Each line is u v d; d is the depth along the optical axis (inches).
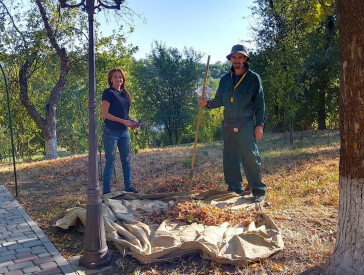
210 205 222.1
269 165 371.6
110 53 592.4
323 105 851.4
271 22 593.3
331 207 227.1
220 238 178.4
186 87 1350.9
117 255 177.6
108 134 260.7
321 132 771.4
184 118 1355.8
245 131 243.6
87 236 168.6
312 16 224.2
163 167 410.6
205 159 443.5
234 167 260.4
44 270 165.3
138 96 1339.8
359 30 121.5
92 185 168.2
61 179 377.1
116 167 422.6
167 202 243.6
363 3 119.8
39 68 651.5
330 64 772.0
